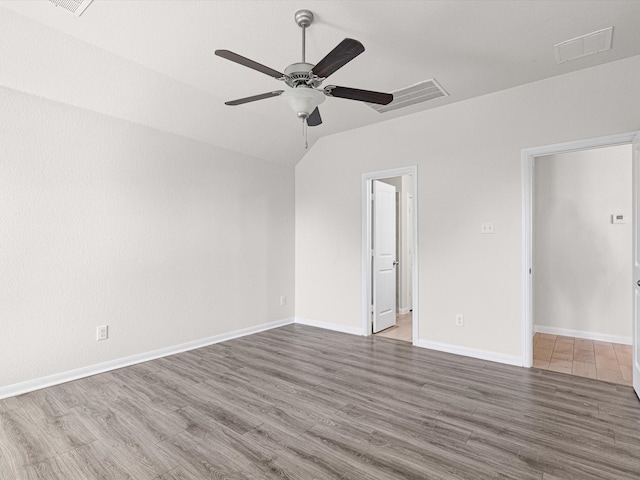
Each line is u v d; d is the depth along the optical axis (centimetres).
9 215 271
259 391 283
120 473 184
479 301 358
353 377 311
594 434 218
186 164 388
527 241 332
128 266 341
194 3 222
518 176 336
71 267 304
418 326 401
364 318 450
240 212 446
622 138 288
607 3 222
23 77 268
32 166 282
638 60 283
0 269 268
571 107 310
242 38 260
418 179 398
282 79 223
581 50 275
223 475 183
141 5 224
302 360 356
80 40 262
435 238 386
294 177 521
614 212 417
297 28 248
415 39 261
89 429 225
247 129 421
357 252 455
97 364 320
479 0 220
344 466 190
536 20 239
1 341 268
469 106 364
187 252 390
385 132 425
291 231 516
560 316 448
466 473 183
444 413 246
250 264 458
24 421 235
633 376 281
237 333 442
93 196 317
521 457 196
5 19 233
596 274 426
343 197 467
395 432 222
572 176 440
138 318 348
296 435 219
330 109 388
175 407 255
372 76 317
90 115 314
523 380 303
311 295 503
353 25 245
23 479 180
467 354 366
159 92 330
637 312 271
